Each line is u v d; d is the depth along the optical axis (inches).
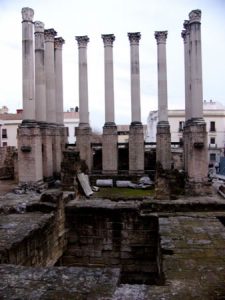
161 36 1199.6
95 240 531.5
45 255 432.8
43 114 1037.8
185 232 393.4
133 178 1103.6
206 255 316.8
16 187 894.4
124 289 232.5
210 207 550.0
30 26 929.5
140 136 1170.0
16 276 248.7
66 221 534.3
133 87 1195.3
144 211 548.7
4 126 2422.5
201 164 866.1
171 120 2306.8
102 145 1178.0
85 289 229.3
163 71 1194.0
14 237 356.8
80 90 1227.2
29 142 895.1
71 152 667.4
